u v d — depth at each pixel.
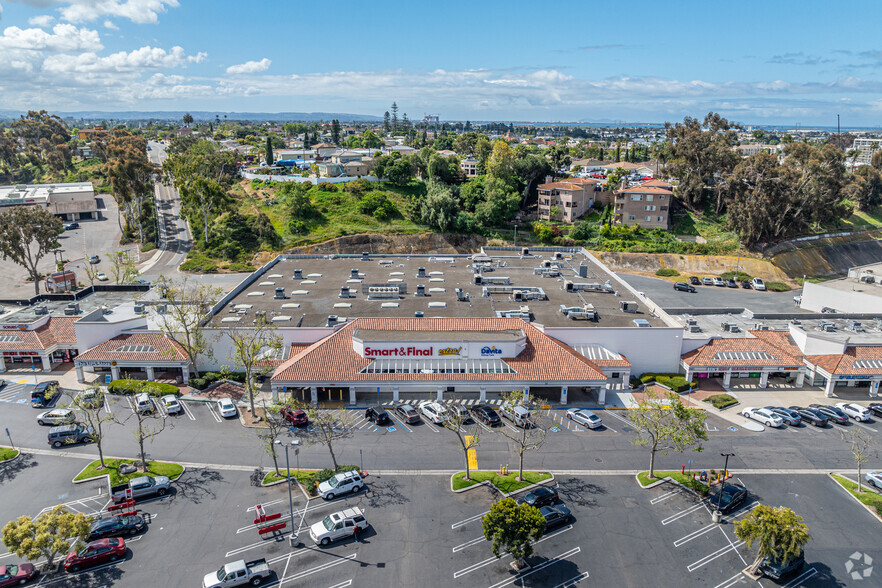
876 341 76.94
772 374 78.69
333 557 44.19
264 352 70.44
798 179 158.88
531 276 99.75
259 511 48.28
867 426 64.75
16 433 62.59
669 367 76.19
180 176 170.00
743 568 43.59
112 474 54.50
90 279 120.50
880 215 192.75
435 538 46.34
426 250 163.12
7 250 113.62
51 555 41.41
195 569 42.94
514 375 66.88
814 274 153.00
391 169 190.88
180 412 67.06
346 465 55.91
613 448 59.62
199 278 132.75
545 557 44.38
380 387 67.25
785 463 57.34
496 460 57.22
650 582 42.00
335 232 158.62
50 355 79.38
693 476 54.41
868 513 49.94
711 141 176.50
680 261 153.62
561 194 176.75
